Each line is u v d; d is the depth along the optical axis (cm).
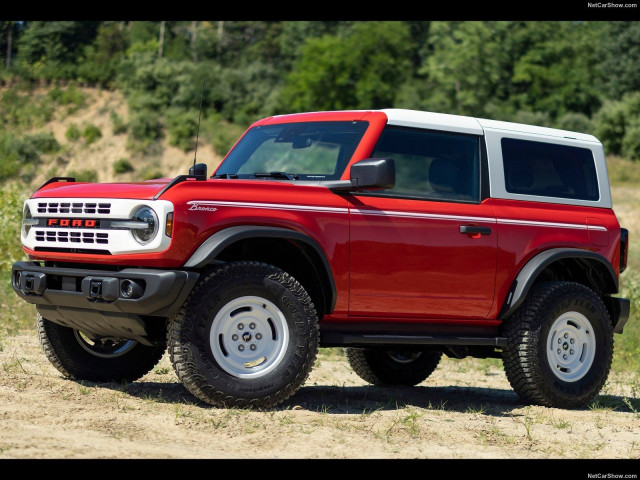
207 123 6994
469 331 684
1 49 8081
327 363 975
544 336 700
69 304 586
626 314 763
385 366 829
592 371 729
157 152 6650
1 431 468
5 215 1531
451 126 675
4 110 7194
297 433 527
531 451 543
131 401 589
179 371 555
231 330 569
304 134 666
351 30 8919
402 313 636
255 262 576
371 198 621
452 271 650
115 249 553
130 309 550
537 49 7156
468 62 7169
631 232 3778
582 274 762
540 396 705
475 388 874
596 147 765
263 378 573
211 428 522
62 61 7956
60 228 587
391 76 7469
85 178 6406
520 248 686
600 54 7525
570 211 728
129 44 9119
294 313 580
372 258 612
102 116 7025
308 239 583
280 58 10219
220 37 10125
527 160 714
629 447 577
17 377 655
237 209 563
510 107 7044
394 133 647
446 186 664
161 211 541
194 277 545
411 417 599
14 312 1047
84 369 670
